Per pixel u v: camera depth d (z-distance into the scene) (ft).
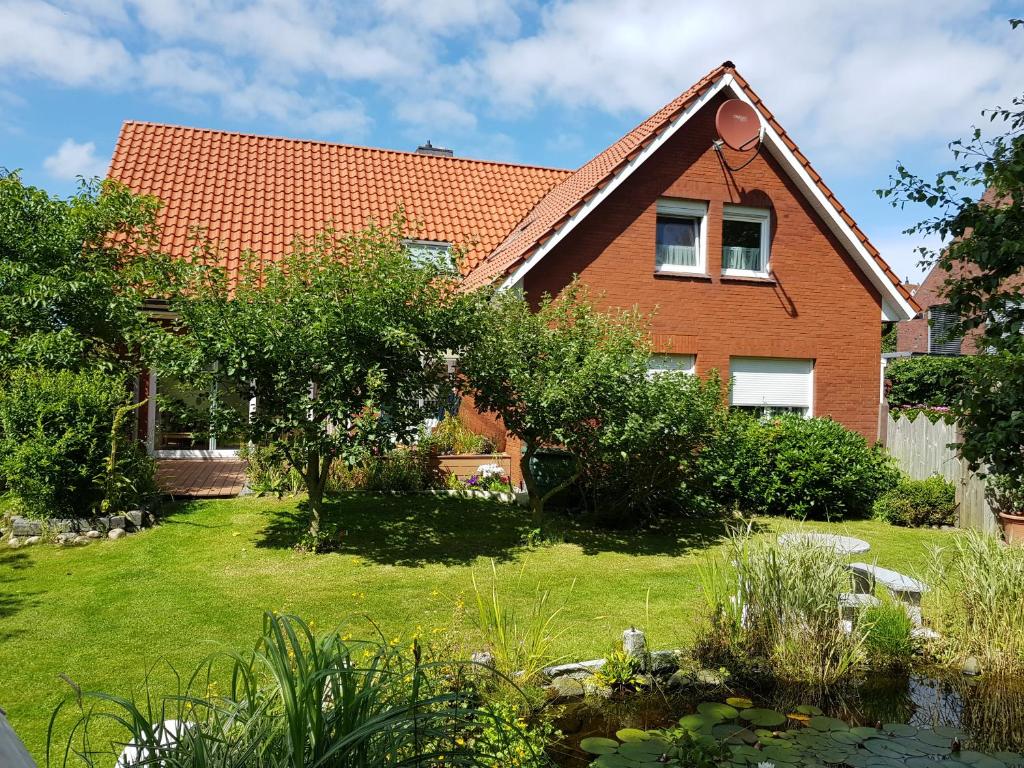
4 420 30.58
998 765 14.51
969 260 17.03
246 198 51.19
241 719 10.32
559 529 35.58
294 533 32.94
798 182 48.32
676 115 45.03
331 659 10.11
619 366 32.04
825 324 49.26
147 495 34.81
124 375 35.17
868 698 18.49
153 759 9.12
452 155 68.08
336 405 28.43
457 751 10.35
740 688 18.58
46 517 31.27
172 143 54.90
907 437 46.80
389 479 40.83
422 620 22.82
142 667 18.69
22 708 16.29
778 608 20.12
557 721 16.71
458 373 33.86
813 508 42.42
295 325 28.78
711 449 35.94
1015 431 15.02
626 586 27.22
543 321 34.63
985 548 21.95
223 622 22.20
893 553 33.32
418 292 30.45
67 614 22.62
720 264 47.34
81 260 36.99
